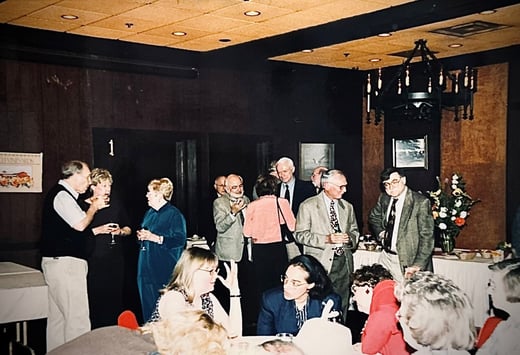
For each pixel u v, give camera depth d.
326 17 4.92
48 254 4.66
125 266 5.94
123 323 2.50
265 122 7.04
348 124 7.64
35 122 5.50
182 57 6.31
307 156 7.37
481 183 6.50
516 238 4.95
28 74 5.45
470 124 6.59
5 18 4.93
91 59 5.74
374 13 4.77
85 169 4.84
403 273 4.65
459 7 4.32
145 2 4.43
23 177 5.44
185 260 2.78
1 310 3.90
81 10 4.66
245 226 5.36
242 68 6.79
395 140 7.36
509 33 5.37
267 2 4.44
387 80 7.36
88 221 4.82
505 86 6.25
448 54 6.43
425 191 7.06
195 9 4.63
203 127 6.58
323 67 7.30
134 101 6.11
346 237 4.62
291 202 5.96
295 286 2.77
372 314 2.26
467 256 4.91
